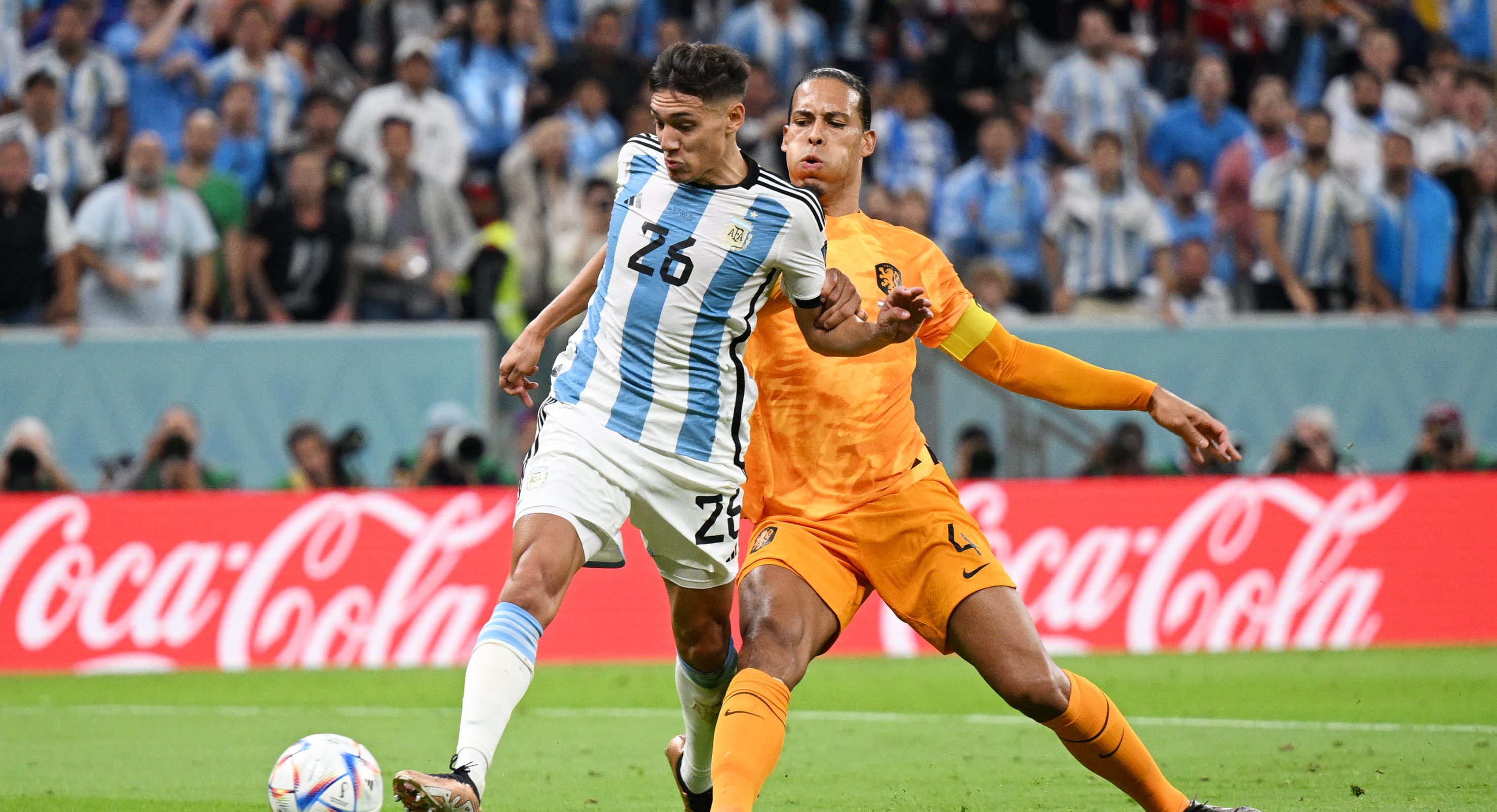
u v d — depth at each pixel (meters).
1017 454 43.28
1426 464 43.81
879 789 20.02
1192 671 34.25
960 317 16.14
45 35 51.47
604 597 37.59
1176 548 38.97
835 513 15.40
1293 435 43.19
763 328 15.73
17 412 39.97
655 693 31.11
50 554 36.19
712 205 14.23
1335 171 50.09
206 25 53.66
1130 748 14.87
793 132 16.41
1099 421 44.03
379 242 45.91
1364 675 33.12
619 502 14.26
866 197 49.22
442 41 53.19
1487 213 52.78
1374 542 39.78
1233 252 52.72
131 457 40.31
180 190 44.66
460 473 39.59
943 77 56.72
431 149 49.66
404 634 36.97
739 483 14.91
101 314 43.88
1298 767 21.39
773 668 14.24
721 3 59.31
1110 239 49.78
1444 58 59.72
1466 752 22.77
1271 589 39.12
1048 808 18.50
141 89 49.75
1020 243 50.69
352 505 37.41
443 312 46.03
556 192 48.50
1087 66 56.19
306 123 48.06
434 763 22.41
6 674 35.47
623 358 14.36
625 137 52.12
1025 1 61.09
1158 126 55.81
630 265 14.34
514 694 13.28
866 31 59.84
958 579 15.06
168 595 36.47
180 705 29.98
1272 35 61.69
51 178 46.41
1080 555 38.44
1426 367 45.62
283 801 14.17
